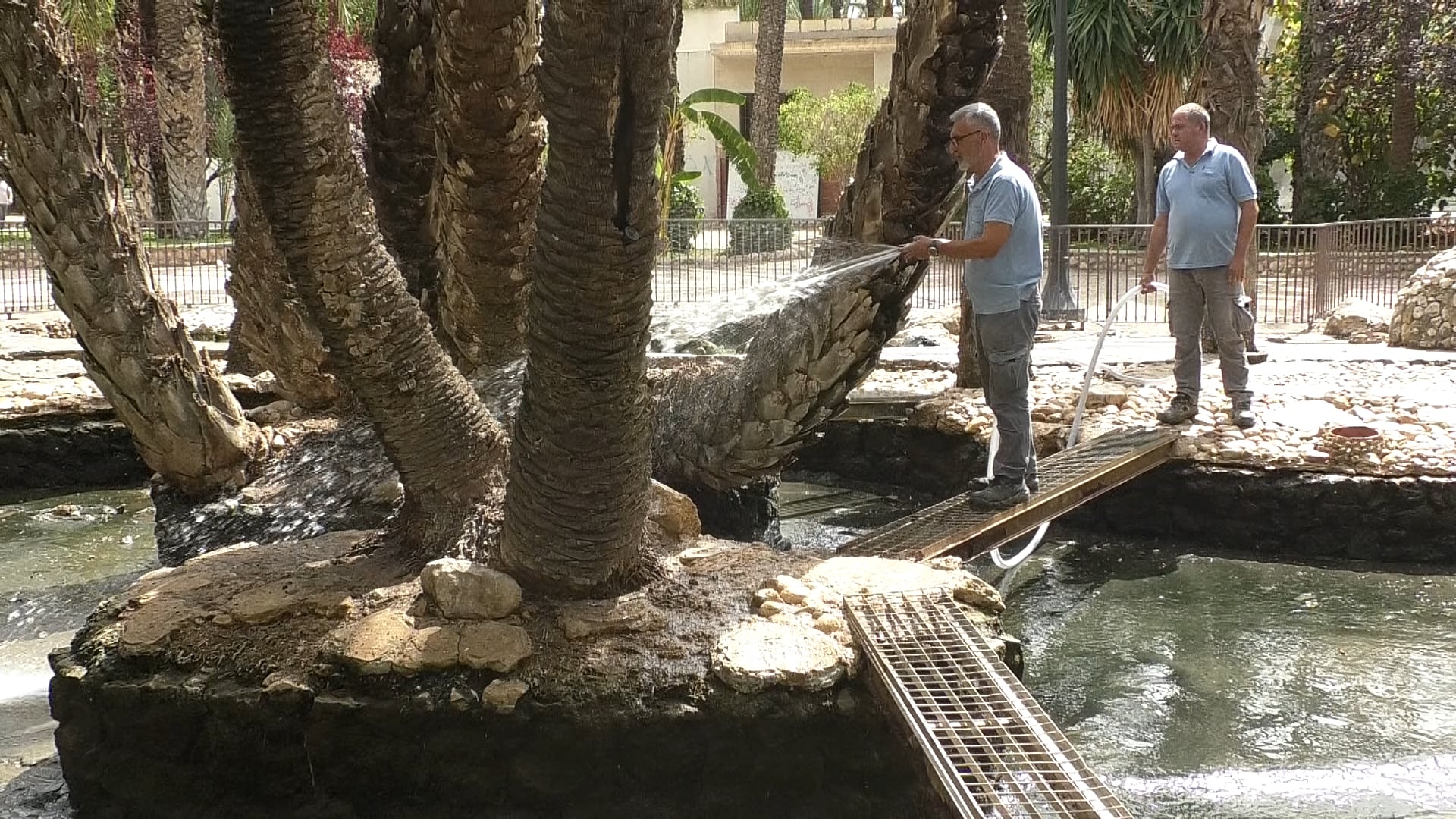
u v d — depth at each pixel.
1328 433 7.14
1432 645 5.45
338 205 4.04
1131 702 4.87
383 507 5.74
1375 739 4.49
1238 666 5.25
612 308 3.70
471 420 4.57
